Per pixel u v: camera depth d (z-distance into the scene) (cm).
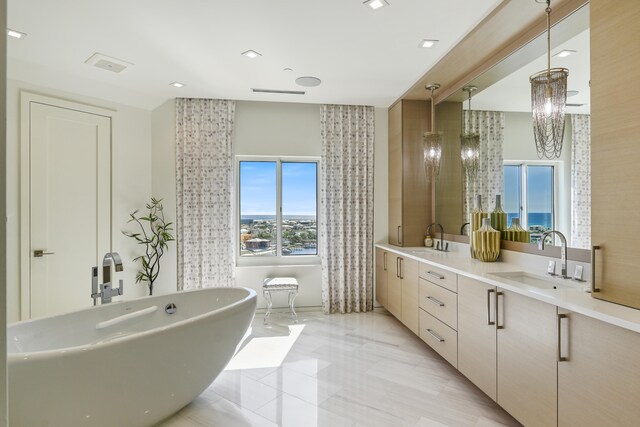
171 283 389
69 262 325
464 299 221
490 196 283
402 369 261
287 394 226
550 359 150
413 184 383
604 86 141
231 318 217
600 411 126
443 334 250
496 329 188
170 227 390
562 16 202
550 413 150
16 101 292
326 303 407
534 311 160
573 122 206
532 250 235
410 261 312
